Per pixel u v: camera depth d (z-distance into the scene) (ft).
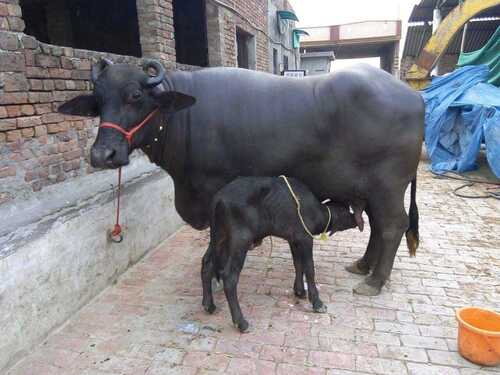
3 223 9.52
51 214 10.66
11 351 9.16
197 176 11.37
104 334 10.42
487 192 22.48
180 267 14.01
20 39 9.71
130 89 9.26
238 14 24.80
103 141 9.15
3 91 9.35
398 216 11.59
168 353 9.68
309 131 10.87
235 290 10.23
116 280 13.05
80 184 12.17
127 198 13.46
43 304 10.05
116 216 12.87
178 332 10.46
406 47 62.34
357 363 9.21
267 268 13.83
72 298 11.09
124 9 29.22
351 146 10.94
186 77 11.16
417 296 11.89
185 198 12.02
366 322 10.69
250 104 10.84
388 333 10.24
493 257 14.35
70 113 9.73
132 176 14.70
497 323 9.39
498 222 17.85
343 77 10.84
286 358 9.42
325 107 10.77
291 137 10.86
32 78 10.20
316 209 10.65
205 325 10.73
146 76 9.58
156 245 15.58
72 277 11.03
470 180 25.12
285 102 10.89
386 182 11.19
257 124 10.79
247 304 11.66
